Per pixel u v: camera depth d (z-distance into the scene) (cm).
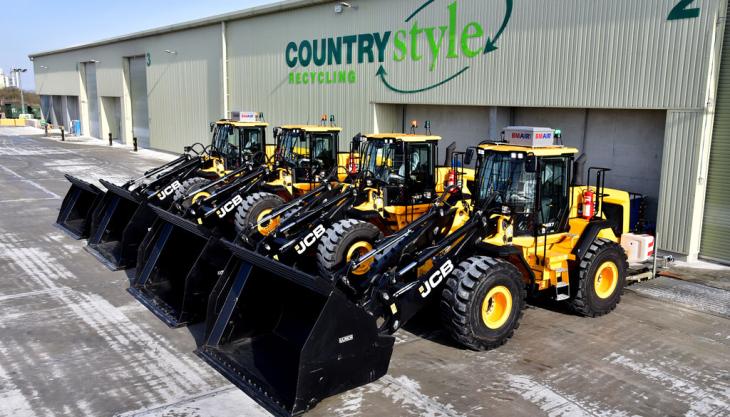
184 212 1166
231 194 1216
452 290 702
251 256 693
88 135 4391
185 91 2866
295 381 621
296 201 1016
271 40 2191
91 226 1223
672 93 1091
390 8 1673
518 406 586
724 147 1069
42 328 783
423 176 1032
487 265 705
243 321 716
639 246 970
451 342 745
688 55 1061
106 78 3831
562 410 579
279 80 2178
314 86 2005
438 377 648
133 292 902
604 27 1182
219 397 607
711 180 1094
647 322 811
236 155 1412
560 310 859
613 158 1277
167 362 687
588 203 843
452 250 741
